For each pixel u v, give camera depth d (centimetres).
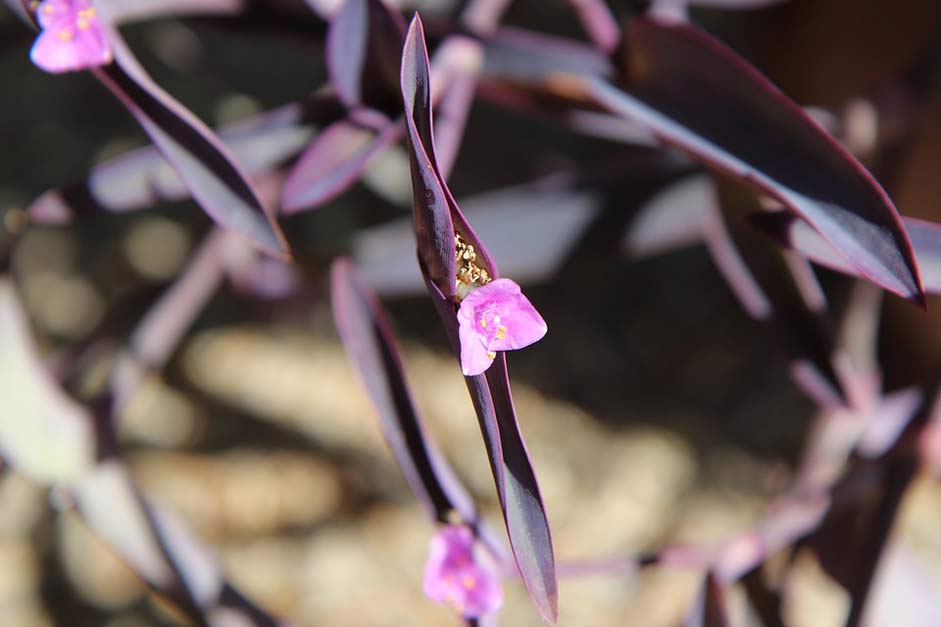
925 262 75
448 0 87
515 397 115
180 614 82
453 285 68
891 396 91
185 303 88
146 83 72
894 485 82
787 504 83
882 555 81
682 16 86
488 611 75
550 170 106
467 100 80
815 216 72
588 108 81
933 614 82
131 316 92
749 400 115
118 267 119
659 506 109
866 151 87
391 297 120
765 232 75
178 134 73
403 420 76
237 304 119
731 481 110
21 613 104
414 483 76
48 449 82
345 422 114
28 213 77
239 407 114
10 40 87
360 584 105
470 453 110
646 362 118
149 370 86
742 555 81
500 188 112
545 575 70
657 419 114
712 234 82
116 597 104
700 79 76
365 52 76
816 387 82
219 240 89
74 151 119
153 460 110
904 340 94
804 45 89
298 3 81
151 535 82
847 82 90
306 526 108
